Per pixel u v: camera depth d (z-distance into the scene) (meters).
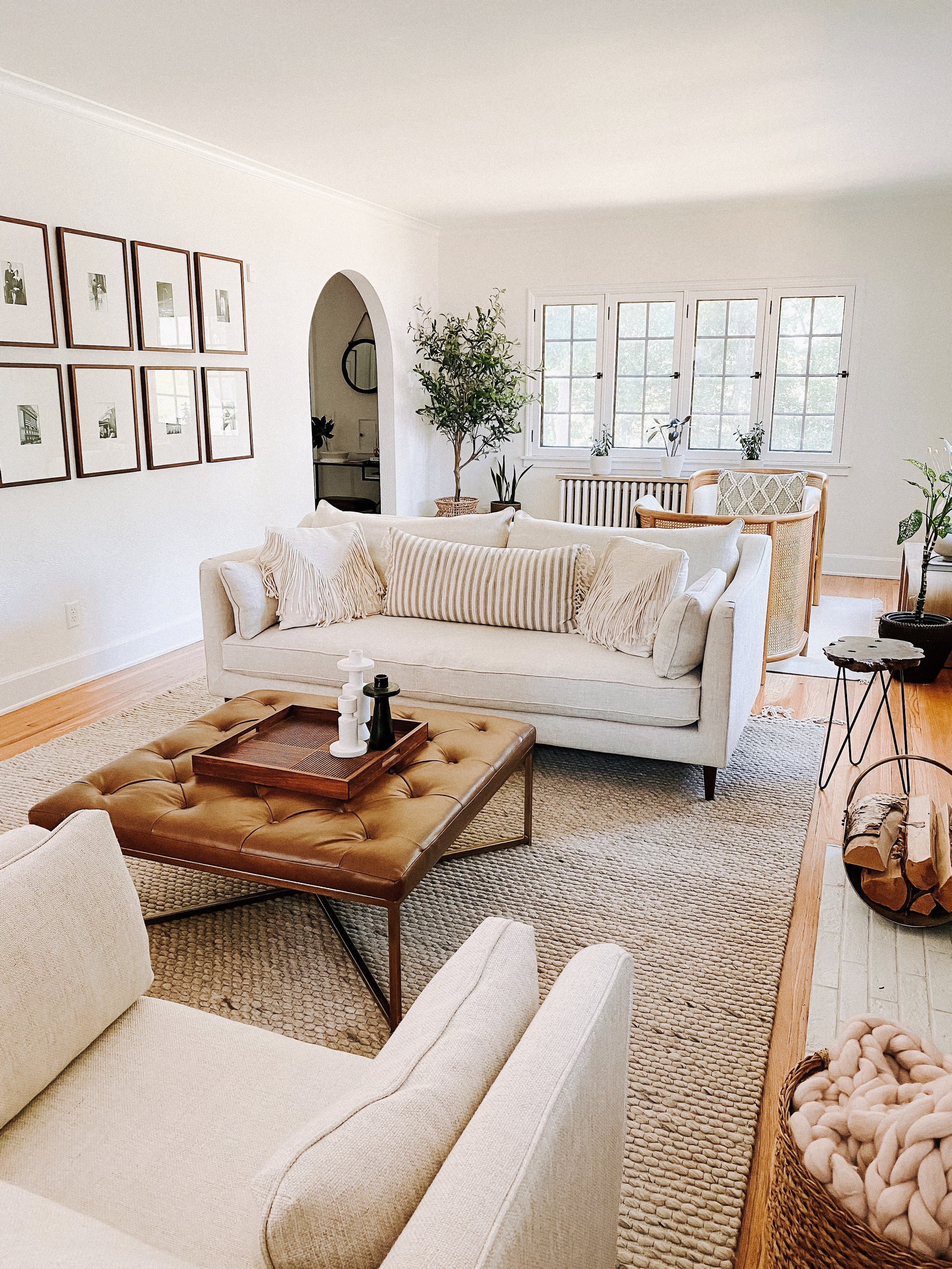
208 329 4.84
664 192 5.81
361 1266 0.74
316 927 2.33
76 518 4.16
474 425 6.86
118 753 3.42
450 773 2.24
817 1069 1.30
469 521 3.85
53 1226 0.80
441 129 4.35
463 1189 0.74
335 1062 1.26
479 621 3.53
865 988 2.11
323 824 1.98
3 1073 1.10
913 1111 1.10
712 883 2.53
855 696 4.15
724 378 6.78
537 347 7.20
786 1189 1.18
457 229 7.12
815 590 5.79
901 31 3.14
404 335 6.90
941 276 6.13
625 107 4.01
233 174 4.94
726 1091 1.78
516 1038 1.01
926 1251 1.02
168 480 4.70
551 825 2.88
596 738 3.07
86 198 4.03
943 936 2.32
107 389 4.22
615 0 2.90
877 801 2.56
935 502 4.27
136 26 3.11
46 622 4.06
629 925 2.33
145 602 4.63
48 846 1.27
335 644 3.37
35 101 3.72
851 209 6.21
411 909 2.40
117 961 1.30
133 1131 1.13
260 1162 1.09
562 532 3.65
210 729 2.52
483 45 3.28
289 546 3.56
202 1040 1.30
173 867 2.64
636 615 3.12
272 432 5.48
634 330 6.93
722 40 3.22
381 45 3.28
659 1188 1.56
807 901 2.47
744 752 3.49
